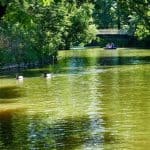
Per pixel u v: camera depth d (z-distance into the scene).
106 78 57.56
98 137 27.84
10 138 28.08
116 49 120.50
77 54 103.44
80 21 107.75
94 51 114.12
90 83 52.94
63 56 97.44
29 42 76.94
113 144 26.22
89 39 112.00
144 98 41.25
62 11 85.19
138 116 33.56
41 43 80.12
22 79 58.50
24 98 43.16
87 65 76.31
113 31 148.88
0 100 42.53
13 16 18.77
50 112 36.03
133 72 63.59
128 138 27.44
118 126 30.59
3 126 31.56
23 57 75.44
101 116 33.97
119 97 42.25
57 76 60.88
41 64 79.00
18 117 34.53
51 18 84.38
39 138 27.88
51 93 45.84
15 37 74.75
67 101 40.84
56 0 20.55
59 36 86.69
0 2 17.42
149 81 53.09
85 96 43.44
